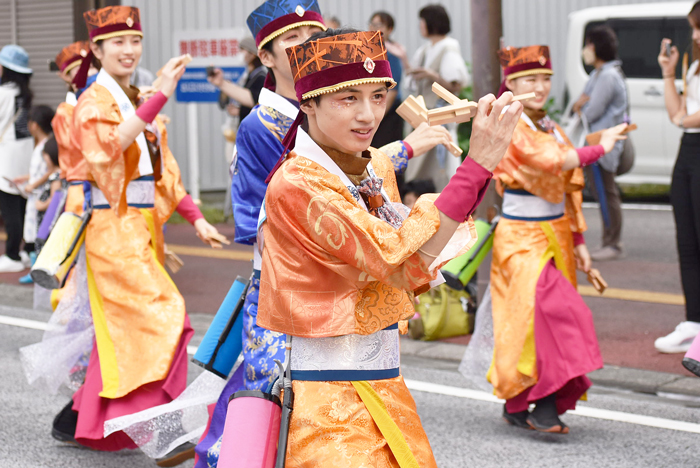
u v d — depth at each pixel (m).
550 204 6.96
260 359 4.35
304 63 3.31
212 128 21.67
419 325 9.56
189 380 8.08
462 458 6.25
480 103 3.16
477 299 9.80
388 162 4.05
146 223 6.49
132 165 6.32
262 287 3.54
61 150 6.64
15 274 13.47
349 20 22.20
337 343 3.45
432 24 12.72
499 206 9.90
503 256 6.98
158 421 5.60
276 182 3.37
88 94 6.30
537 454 6.32
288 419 3.42
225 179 22.03
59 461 6.30
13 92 13.53
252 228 4.64
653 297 11.38
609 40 13.80
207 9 21.11
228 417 3.50
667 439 6.59
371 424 3.44
